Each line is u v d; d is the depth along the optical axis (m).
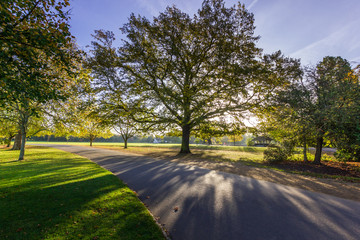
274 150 14.39
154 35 17.12
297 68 15.27
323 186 7.36
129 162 13.93
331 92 11.46
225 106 18.47
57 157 17.56
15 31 5.27
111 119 18.81
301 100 12.80
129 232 3.65
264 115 18.47
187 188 6.93
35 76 5.86
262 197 5.93
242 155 20.38
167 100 17.42
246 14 16.55
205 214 4.67
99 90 17.81
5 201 5.16
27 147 36.22
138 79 18.12
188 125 21.11
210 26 16.14
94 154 20.95
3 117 16.17
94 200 5.33
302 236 3.65
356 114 10.50
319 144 13.96
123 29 16.67
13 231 3.61
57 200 5.30
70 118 17.78
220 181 7.97
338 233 3.76
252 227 4.01
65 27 5.90
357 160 15.54
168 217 4.52
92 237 3.45
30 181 7.43
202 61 18.05
